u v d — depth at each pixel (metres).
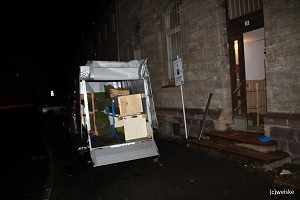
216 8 6.81
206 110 7.10
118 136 6.61
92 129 6.72
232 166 5.28
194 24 7.63
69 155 7.84
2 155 8.13
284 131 5.16
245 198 3.93
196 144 6.76
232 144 6.05
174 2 8.88
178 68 7.49
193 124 7.96
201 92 7.58
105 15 17.08
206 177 4.86
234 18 6.61
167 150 7.07
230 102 6.93
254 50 8.69
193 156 6.25
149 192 4.46
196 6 7.49
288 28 5.01
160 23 9.74
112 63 6.29
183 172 5.25
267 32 5.42
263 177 4.59
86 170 6.07
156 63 10.06
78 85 6.18
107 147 5.77
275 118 5.31
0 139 11.27
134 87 7.14
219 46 6.80
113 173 5.64
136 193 4.46
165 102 9.63
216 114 6.95
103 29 18.08
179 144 7.61
